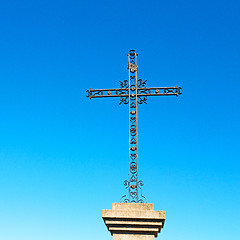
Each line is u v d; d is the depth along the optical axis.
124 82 20.12
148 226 16.77
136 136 18.84
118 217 16.73
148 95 19.78
